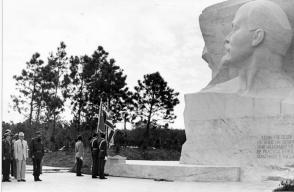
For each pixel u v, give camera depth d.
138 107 38.81
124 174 16.30
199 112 17.30
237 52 16.44
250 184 13.52
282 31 15.94
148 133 38.81
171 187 12.50
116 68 38.78
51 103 37.41
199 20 18.88
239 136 16.12
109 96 37.22
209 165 16.36
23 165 14.68
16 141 14.64
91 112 37.28
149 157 36.12
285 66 16.56
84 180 14.95
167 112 39.09
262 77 16.33
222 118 16.62
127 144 39.06
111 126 18.09
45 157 32.66
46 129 39.16
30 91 38.78
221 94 16.77
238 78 17.00
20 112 38.84
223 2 18.34
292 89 15.80
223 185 13.19
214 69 18.66
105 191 11.55
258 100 15.91
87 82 38.41
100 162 15.58
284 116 15.25
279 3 16.75
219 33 18.20
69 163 29.03
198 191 11.49
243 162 15.81
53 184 13.54
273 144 15.32
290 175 14.35
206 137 16.92
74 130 37.84
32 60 38.72
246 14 16.38
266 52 16.11
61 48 39.31
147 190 11.71
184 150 17.42
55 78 38.47
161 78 39.12
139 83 39.34
